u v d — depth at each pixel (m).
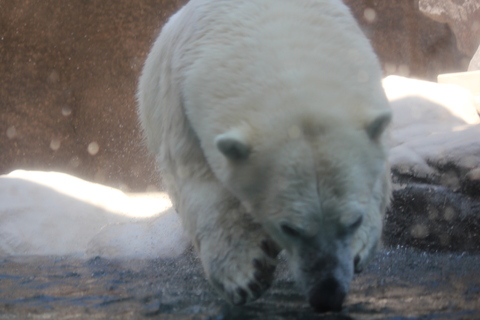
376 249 4.49
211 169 4.43
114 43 16.62
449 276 5.16
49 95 16.31
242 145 3.60
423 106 9.00
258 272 4.06
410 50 17.48
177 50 4.79
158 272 6.00
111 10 16.47
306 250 3.70
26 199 8.74
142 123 6.78
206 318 3.98
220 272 4.16
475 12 15.93
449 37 17.31
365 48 4.46
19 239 8.06
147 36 16.70
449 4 16.09
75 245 8.27
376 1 17.31
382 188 4.60
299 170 3.50
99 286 5.30
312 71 3.85
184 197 4.57
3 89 15.89
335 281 3.63
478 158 6.80
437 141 7.55
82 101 16.62
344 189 3.50
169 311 4.26
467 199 6.72
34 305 4.56
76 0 16.31
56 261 7.03
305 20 4.24
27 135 16.05
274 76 3.83
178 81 4.55
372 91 4.12
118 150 16.59
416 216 6.95
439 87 9.49
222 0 4.62
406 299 4.33
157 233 7.65
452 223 6.72
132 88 16.72
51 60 16.33
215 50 4.22
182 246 7.30
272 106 3.70
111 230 7.96
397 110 8.98
